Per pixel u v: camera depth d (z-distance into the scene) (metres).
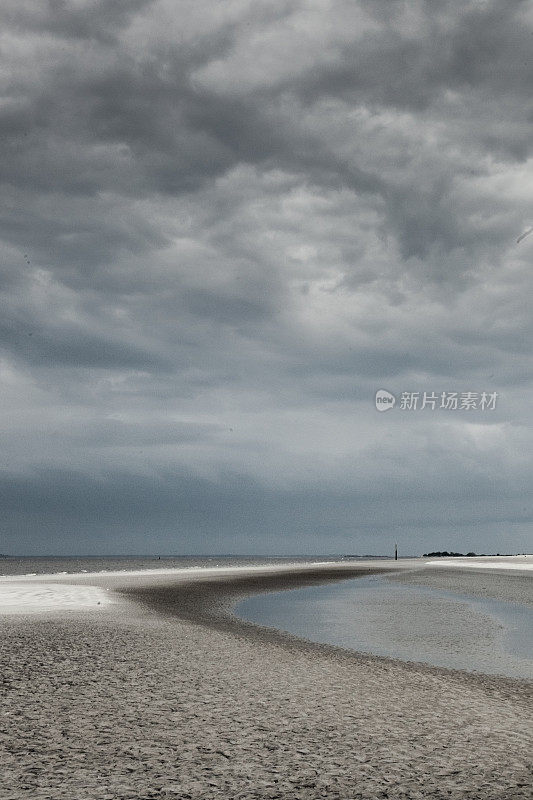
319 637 26.95
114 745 10.95
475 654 23.05
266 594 51.72
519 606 41.06
